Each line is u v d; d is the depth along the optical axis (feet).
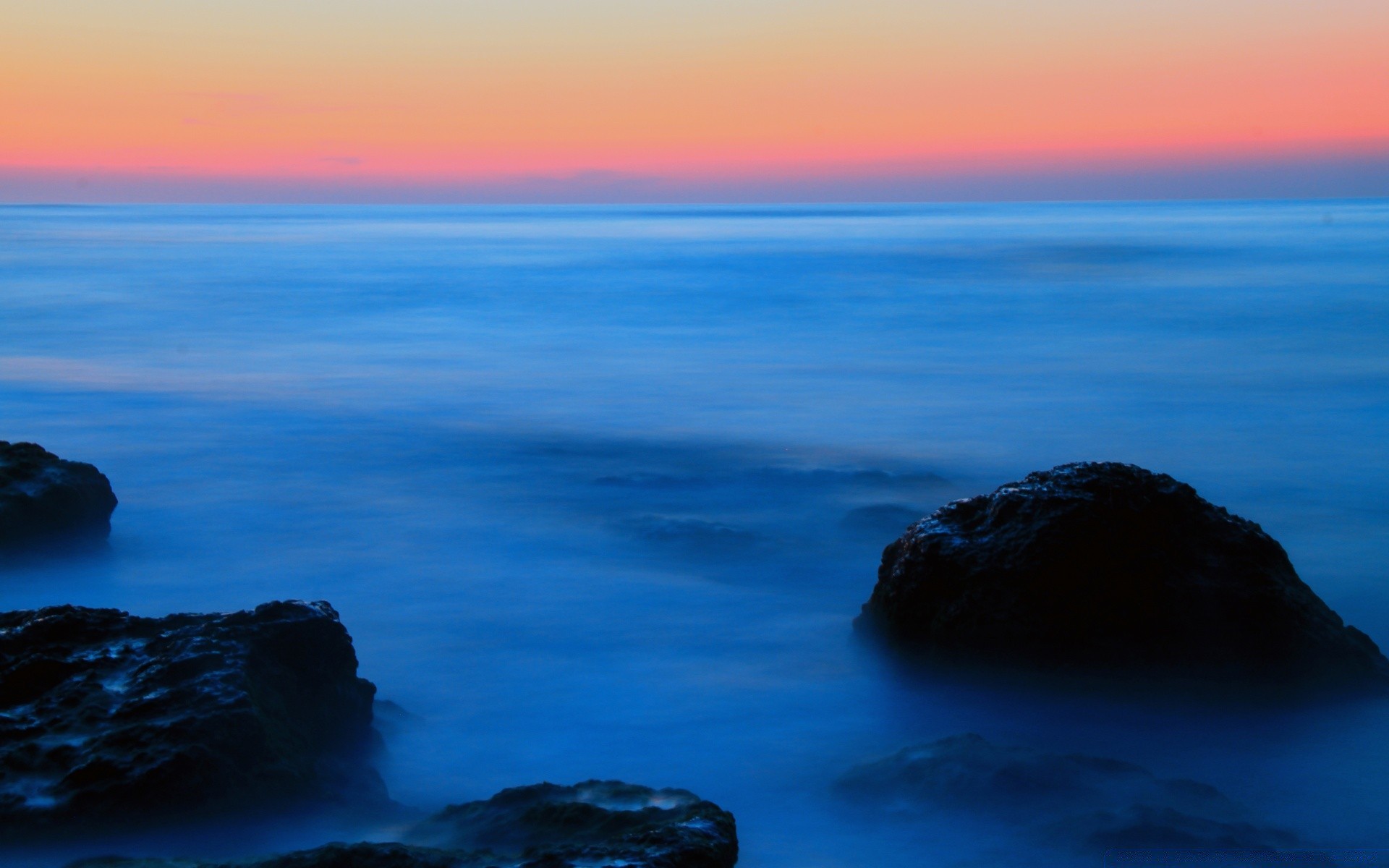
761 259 166.40
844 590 31.30
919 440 53.52
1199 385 67.21
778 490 43.11
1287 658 22.48
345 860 13.01
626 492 42.96
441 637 27.48
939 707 22.70
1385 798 18.42
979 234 252.21
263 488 43.39
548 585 31.58
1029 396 64.69
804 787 19.30
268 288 129.18
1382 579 32.71
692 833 13.57
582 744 21.33
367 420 58.18
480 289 128.36
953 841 16.79
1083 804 17.21
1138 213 513.86
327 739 18.43
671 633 27.68
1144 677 22.45
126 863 13.24
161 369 74.95
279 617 18.70
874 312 106.42
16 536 31.45
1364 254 161.89
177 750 15.16
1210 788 17.99
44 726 15.84
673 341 89.66
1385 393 63.72
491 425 57.11
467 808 15.57
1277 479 45.37
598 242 230.68
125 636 18.67
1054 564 22.89
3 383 68.39
